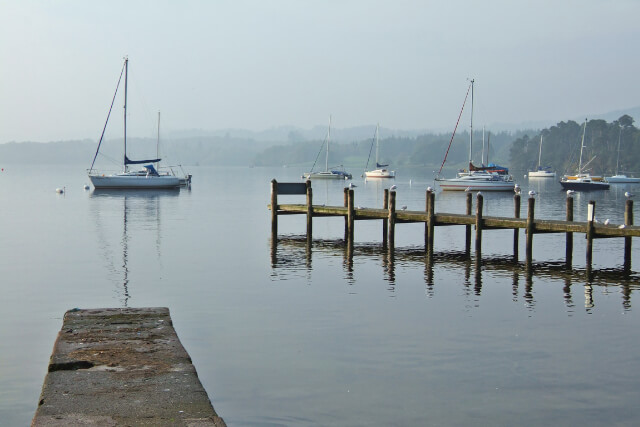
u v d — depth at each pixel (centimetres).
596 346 1717
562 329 1877
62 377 1091
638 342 1755
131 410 963
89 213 5816
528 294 2336
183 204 7044
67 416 939
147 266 2933
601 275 2711
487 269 2841
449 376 1492
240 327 1883
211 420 932
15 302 2230
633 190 11862
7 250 3444
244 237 4006
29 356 1608
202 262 3038
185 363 1165
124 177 9581
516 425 1248
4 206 6625
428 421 1261
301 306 2136
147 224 4844
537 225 2866
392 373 1509
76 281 2594
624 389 1423
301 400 1351
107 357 1189
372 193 10119
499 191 10369
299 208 3747
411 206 7275
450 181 10406
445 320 1966
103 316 1470
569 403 1348
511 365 1566
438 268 2861
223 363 1569
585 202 8269
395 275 2686
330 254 3275
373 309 2097
